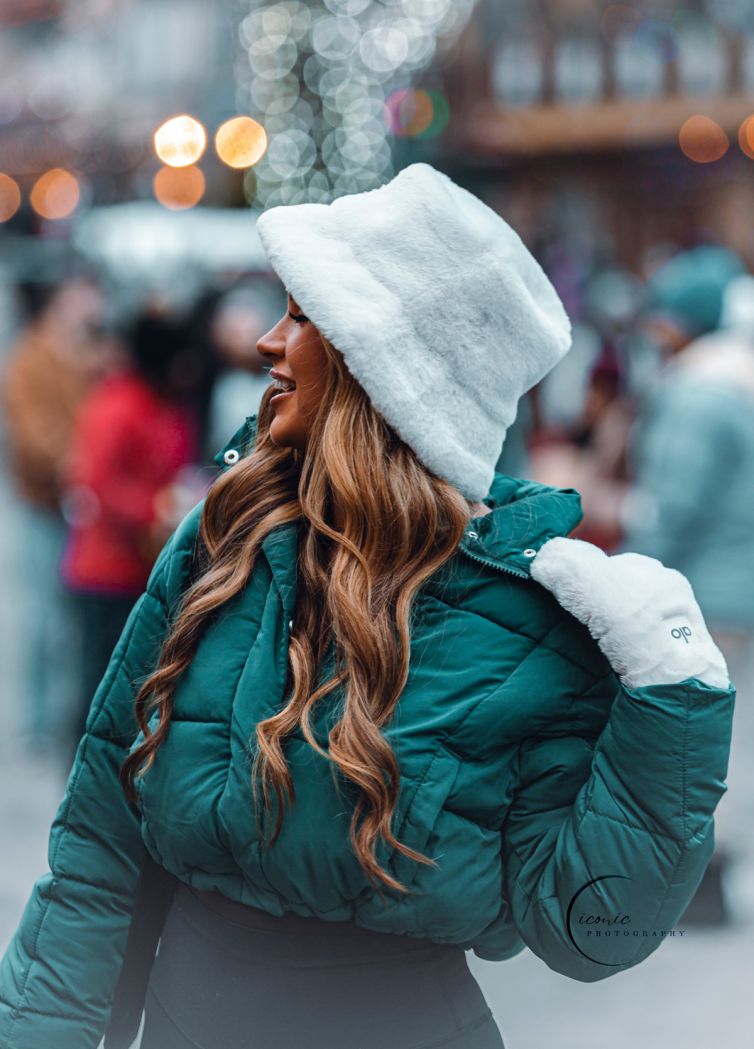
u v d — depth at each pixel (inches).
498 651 84.4
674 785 81.0
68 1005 91.6
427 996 85.8
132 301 339.3
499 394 88.4
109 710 93.1
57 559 277.3
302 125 534.9
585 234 704.4
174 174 598.9
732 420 205.6
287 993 84.8
